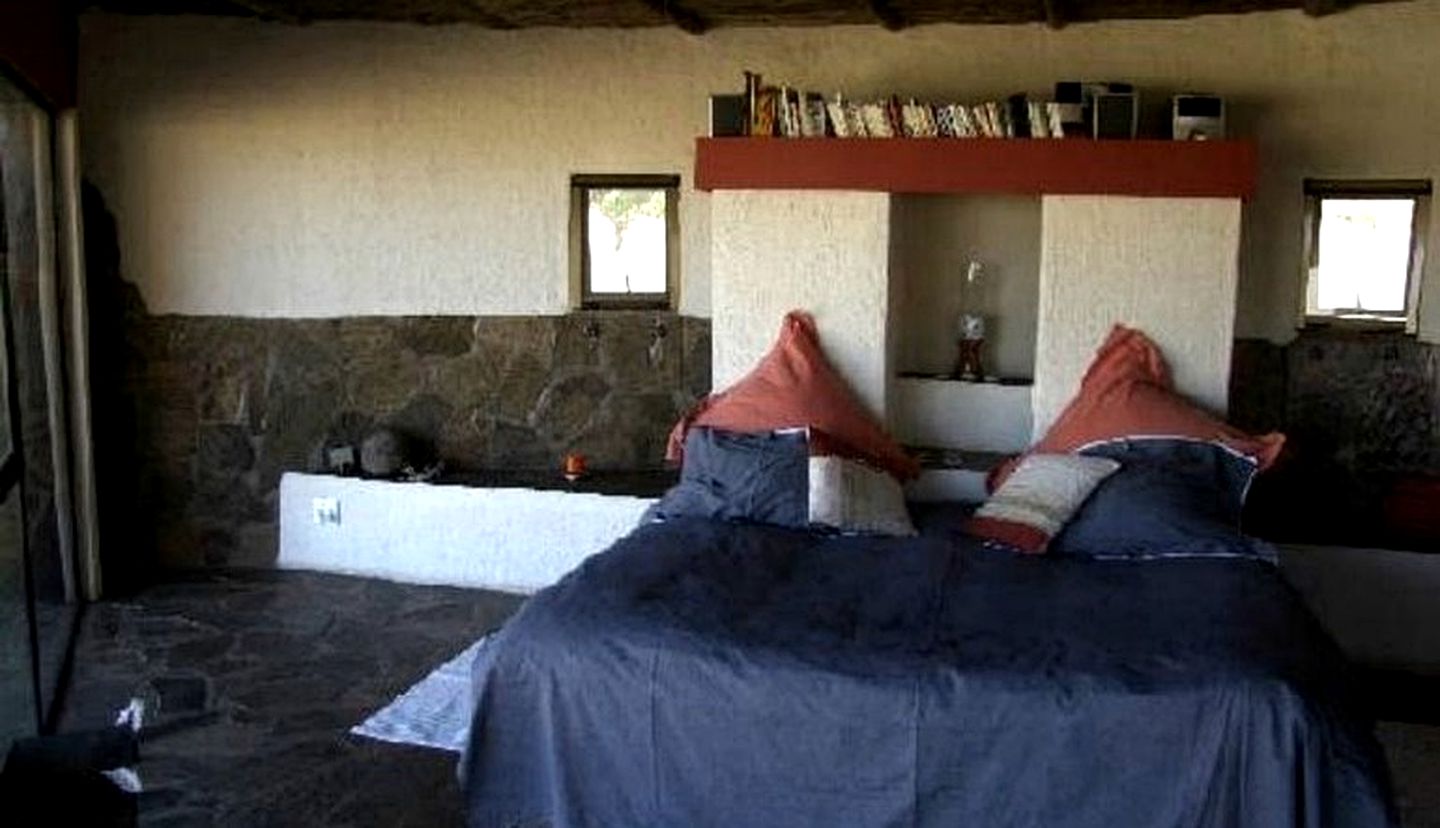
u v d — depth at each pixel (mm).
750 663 2971
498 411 5609
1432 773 3592
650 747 3014
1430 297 4699
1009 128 4605
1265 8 4734
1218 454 4234
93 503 5062
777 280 4863
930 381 5070
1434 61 4617
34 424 4719
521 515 5230
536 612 3244
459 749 3688
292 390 5594
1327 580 4488
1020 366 5176
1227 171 4434
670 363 5508
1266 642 2984
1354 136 4730
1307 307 4844
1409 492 4555
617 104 5379
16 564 3709
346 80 5438
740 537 3975
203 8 5324
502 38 5387
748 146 4777
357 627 4773
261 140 5469
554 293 5520
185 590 5238
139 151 5434
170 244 5496
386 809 3314
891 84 5156
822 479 4223
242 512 5641
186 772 3516
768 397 4664
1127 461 4207
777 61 5242
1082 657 2934
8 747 3387
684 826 3008
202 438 5602
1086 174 4520
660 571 3547
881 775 2879
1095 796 2789
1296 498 4863
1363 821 2666
